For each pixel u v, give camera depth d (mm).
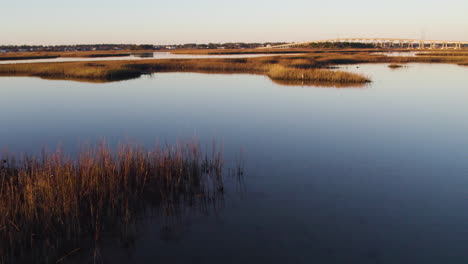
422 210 6961
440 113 16672
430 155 10406
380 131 13344
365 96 21750
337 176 8781
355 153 10656
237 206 7180
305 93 23219
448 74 34219
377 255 5535
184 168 8312
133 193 7219
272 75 32562
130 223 6395
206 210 7008
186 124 14766
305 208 7102
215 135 12867
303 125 14414
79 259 5379
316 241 5938
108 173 7188
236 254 5586
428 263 5320
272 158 10180
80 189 6625
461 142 11734
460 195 7625
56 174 6695
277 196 7645
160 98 21688
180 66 45688
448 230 6223
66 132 13438
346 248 5719
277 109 17953
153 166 7996
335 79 29453
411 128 13836
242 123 14875
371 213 6871
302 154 10555
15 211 5637
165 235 6117
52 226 5770
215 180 8422
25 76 34938
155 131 13547
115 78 33312
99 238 5914
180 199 7410
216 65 44656
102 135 12914
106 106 19062
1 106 19000
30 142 11945
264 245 5828
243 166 9453
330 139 12273
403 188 8039
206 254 5574
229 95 22719
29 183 6285
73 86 27250
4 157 9703
